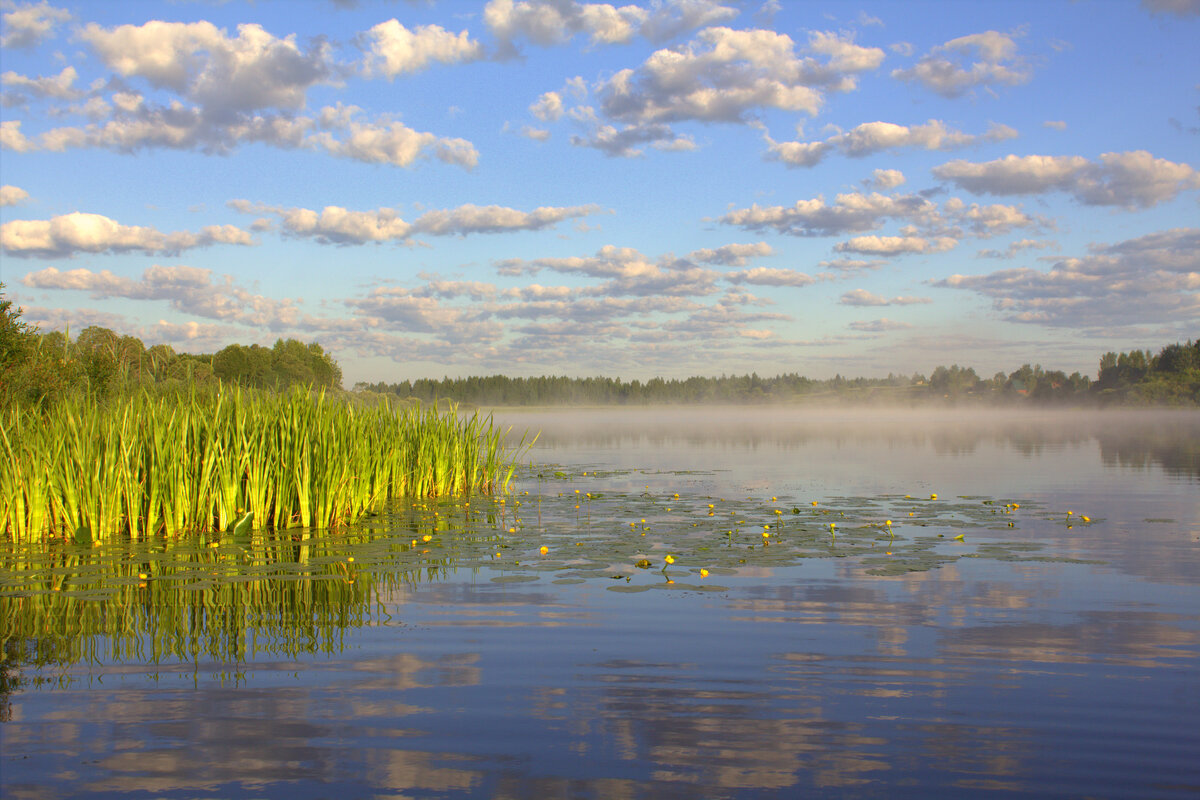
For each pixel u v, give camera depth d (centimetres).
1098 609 687
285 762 391
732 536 1078
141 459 1048
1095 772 383
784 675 520
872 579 809
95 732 424
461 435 1731
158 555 916
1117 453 2941
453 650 571
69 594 725
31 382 1416
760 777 378
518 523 1207
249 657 552
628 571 849
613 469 2338
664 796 359
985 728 436
